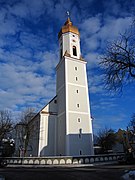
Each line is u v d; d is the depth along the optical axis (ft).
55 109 129.08
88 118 117.29
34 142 130.00
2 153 148.36
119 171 54.49
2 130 131.34
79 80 126.21
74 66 128.98
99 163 91.71
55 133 121.60
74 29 139.44
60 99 125.59
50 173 54.65
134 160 91.20
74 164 89.25
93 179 40.60
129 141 174.91
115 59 41.73
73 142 106.52
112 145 200.13
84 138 110.52
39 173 55.16
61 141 113.19
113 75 41.75
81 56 135.54
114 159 103.60
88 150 108.47
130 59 40.98
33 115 134.72
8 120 134.10
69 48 132.87
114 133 206.39
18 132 138.92
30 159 98.17
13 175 50.62
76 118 113.50
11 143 161.79
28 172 58.90
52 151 117.80
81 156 95.20
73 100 117.91
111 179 39.45
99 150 208.03
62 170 64.49
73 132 108.99
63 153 108.17
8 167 89.04
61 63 132.57
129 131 176.86
